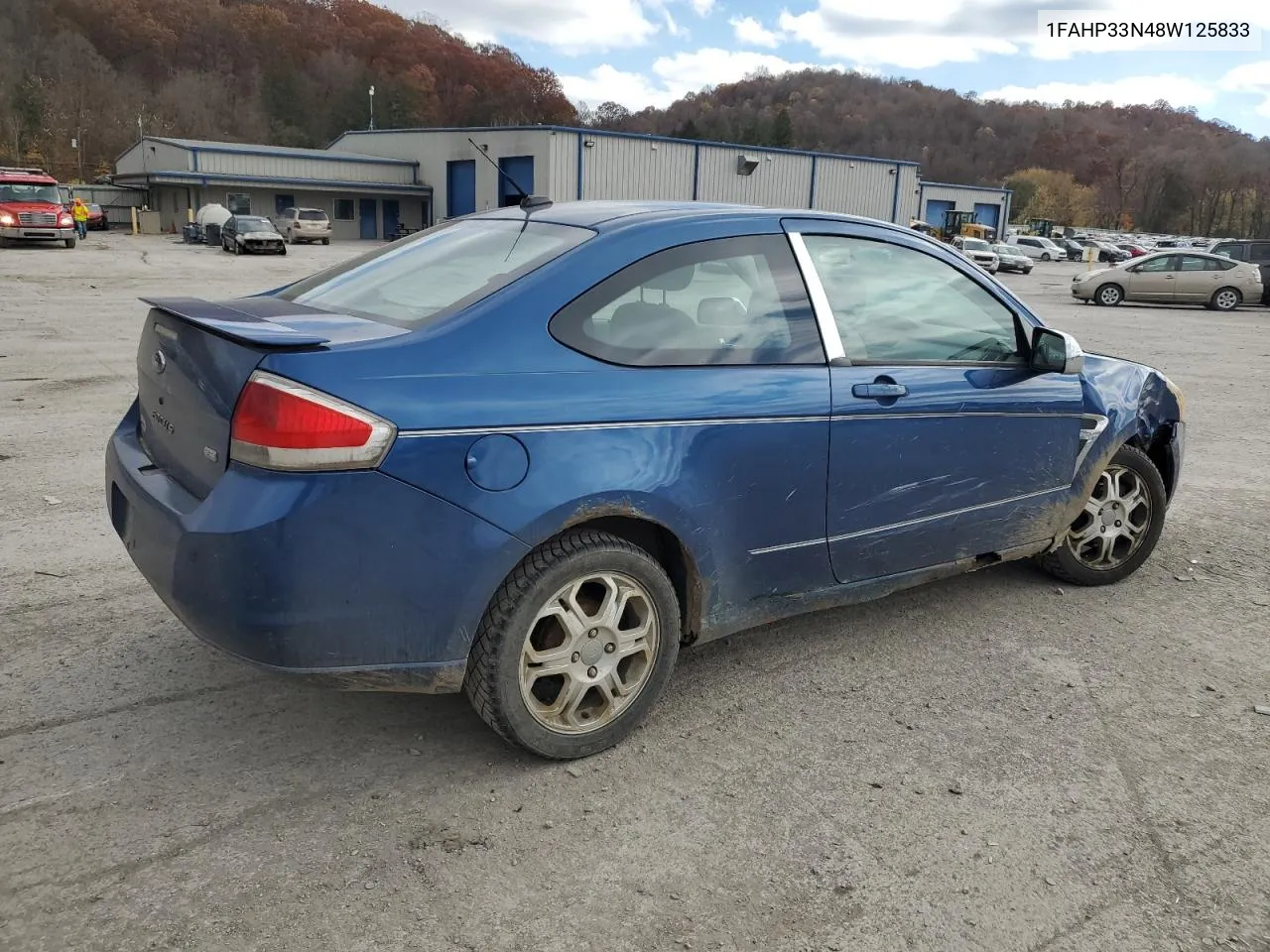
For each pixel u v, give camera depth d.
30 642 3.72
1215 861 2.66
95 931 2.27
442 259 3.32
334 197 53.06
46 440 6.80
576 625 2.92
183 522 2.61
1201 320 20.69
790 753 3.13
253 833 2.64
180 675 3.51
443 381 2.63
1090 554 4.61
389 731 3.19
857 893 2.49
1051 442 4.02
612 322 2.95
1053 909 2.46
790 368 3.25
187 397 2.79
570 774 2.97
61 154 89.44
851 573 3.55
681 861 2.59
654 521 2.96
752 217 3.34
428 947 2.26
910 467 3.56
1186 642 4.08
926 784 2.98
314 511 2.47
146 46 106.75
